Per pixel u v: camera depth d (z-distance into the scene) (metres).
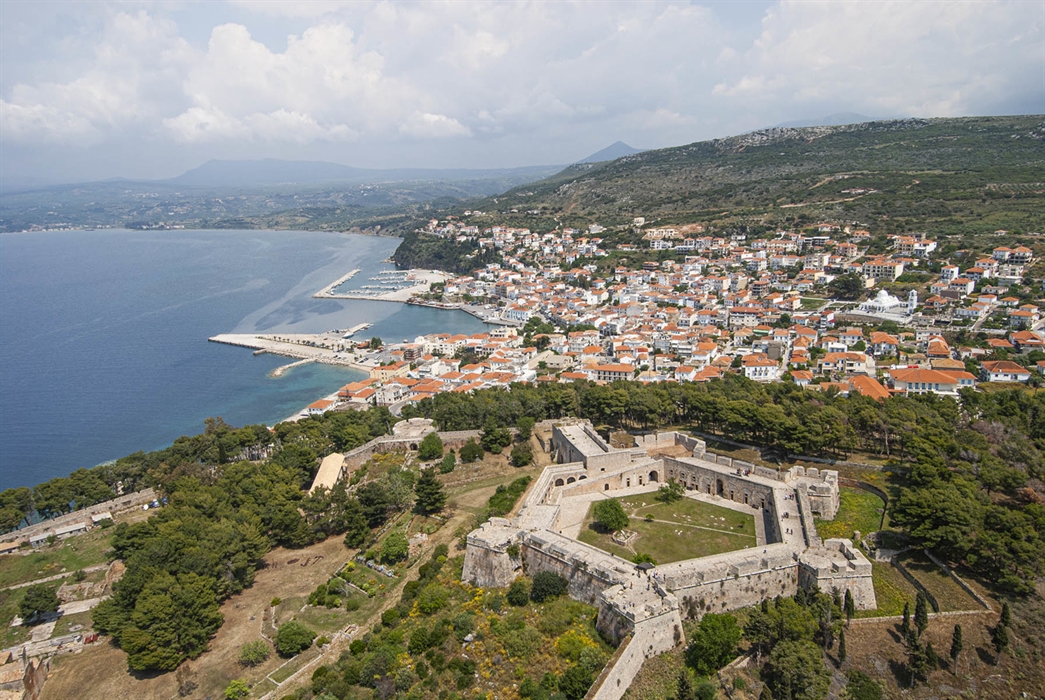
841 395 178.75
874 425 142.88
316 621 110.75
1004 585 92.12
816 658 79.50
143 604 105.38
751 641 84.75
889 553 101.31
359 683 90.38
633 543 105.62
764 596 92.19
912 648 82.19
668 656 81.88
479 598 99.56
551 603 94.44
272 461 170.88
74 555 144.50
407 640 95.56
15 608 124.75
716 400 162.12
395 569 122.56
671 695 76.81
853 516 113.62
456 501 142.25
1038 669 81.00
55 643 112.12
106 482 177.00
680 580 87.62
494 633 91.06
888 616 89.44
